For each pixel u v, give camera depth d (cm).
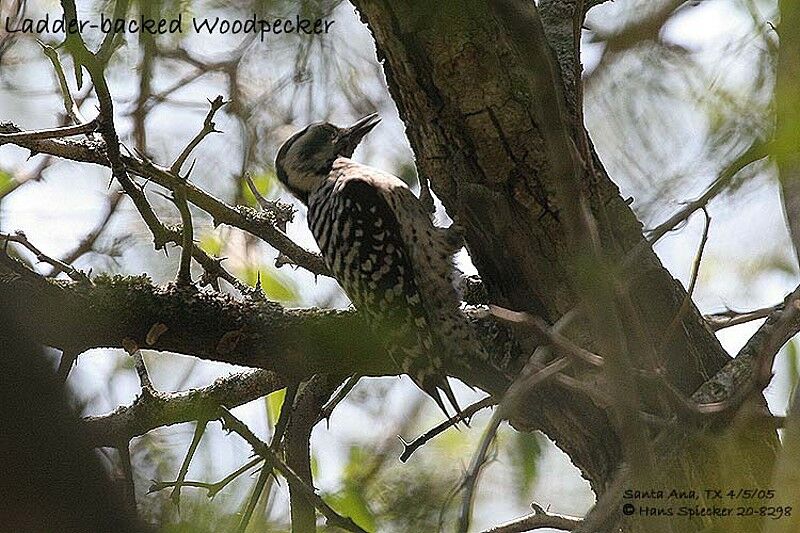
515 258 791
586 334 768
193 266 1148
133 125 1106
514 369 893
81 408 791
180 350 863
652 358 746
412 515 695
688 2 746
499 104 733
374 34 743
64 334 816
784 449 576
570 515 967
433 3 698
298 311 888
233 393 940
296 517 731
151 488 698
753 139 550
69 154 926
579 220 528
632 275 739
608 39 778
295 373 884
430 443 1018
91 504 427
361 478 898
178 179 853
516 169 756
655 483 550
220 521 559
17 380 427
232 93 1105
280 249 1030
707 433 694
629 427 521
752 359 734
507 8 519
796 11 523
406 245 1027
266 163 1166
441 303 1001
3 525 411
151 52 977
